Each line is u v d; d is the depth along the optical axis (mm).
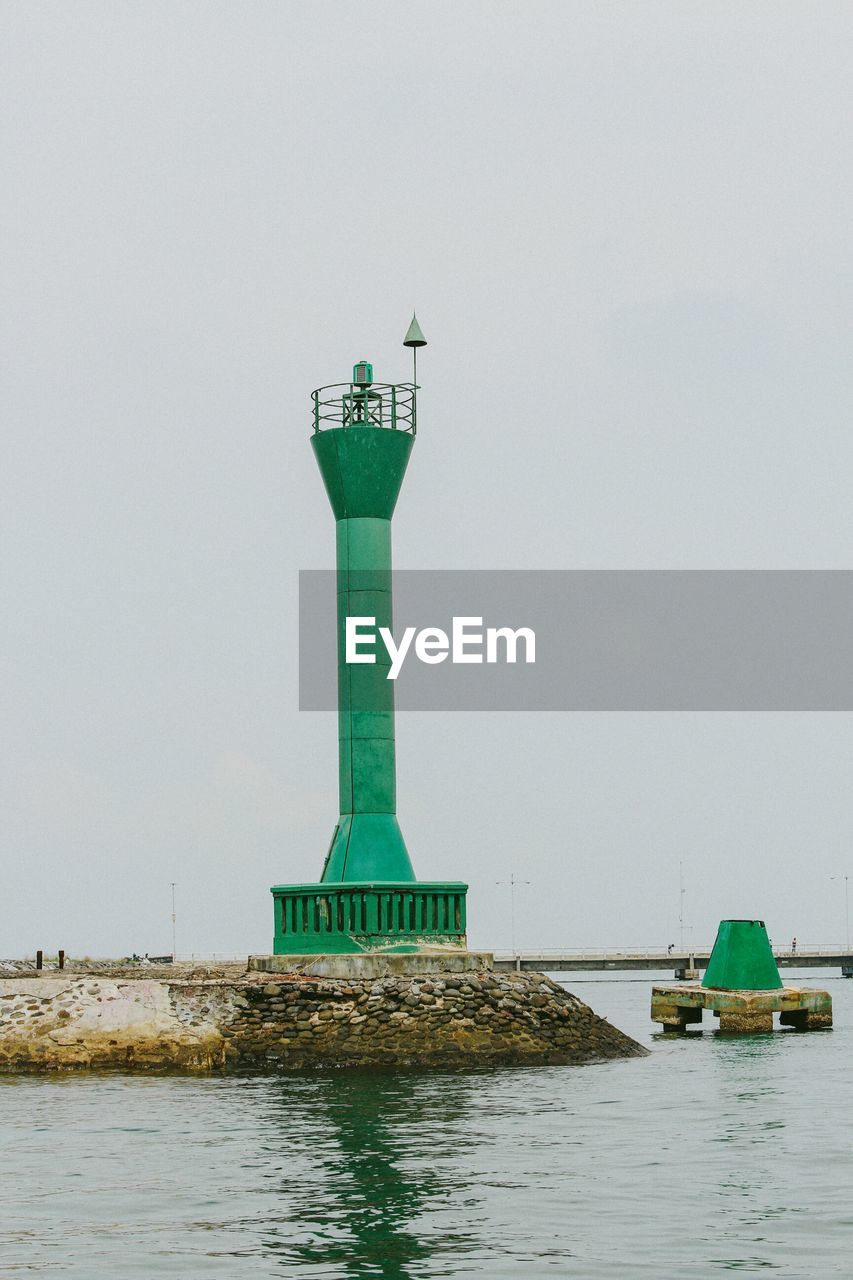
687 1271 22609
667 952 186875
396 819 58094
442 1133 35562
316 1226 25812
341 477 58812
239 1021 50656
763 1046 65250
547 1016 53562
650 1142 34375
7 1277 22719
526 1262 23250
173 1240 24969
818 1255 23516
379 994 51688
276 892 56781
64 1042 50219
